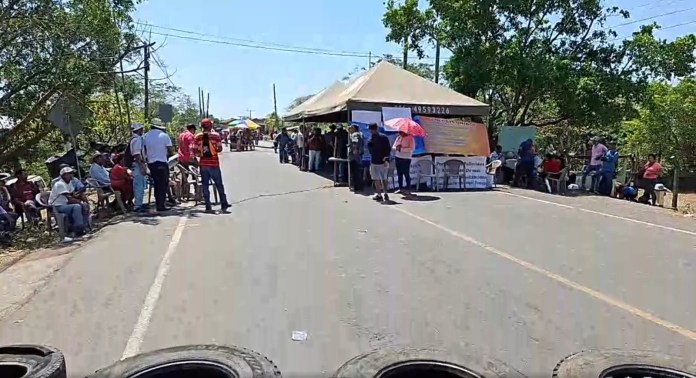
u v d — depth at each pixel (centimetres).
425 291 583
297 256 732
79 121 1293
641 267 695
